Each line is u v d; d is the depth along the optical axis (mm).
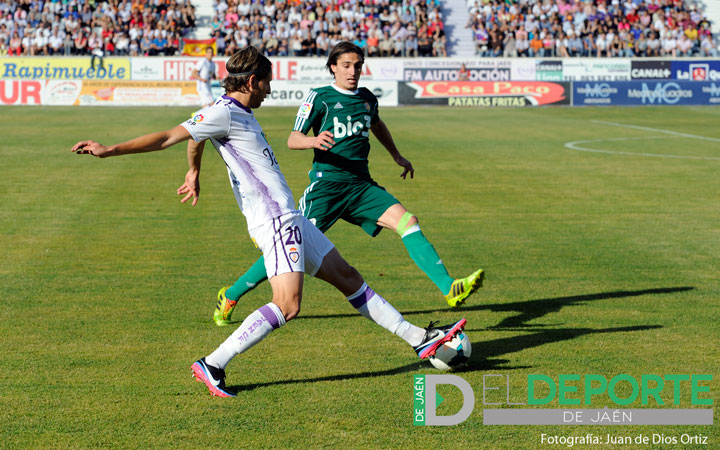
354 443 5516
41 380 6652
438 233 13523
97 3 50375
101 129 30188
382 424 5844
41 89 45500
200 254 11750
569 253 12070
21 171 19734
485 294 9812
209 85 34719
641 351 7535
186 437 5570
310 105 8727
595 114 41562
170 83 46188
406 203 16438
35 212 14805
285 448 5410
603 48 52344
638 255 11938
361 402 6262
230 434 5629
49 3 49906
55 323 8312
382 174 20422
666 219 14797
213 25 50781
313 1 52281
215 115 6363
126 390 6457
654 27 54406
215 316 8375
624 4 55000
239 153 6508
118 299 9305
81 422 5809
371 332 8188
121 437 5559
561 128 33375
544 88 48469
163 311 8836
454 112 42406
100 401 6215
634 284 10273
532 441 5617
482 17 53938
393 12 52000
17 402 6168
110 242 12484
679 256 11867
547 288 10086
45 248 11984
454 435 5684
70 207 15359
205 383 6395
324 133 7672
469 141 28078
